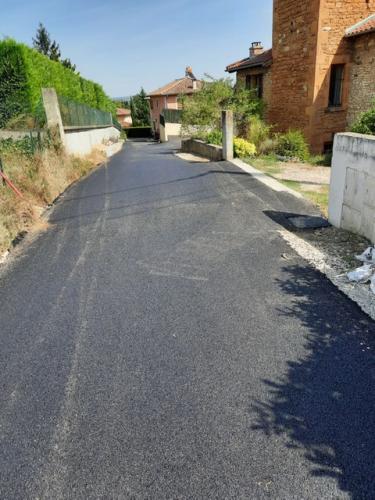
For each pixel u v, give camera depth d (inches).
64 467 78.3
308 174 387.2
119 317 133.3
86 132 655.1
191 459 78.5
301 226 218.4
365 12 493.7
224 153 497.4
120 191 338.3
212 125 653.3
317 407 90.1
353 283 147.2
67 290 155.3
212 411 90.6
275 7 568.1
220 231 216.2
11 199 248.8
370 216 180.5
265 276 158.4
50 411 93.4
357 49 498.0
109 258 186.1
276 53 584.7
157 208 271.1
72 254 194.4
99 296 148.8
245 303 138.3
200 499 70.2
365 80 494.0
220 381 100.3
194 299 142.8
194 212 256.1
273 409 90.2
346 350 110.0
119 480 74.8
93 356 113.1
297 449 79.4
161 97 1636.3
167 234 215.8
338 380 98.5
